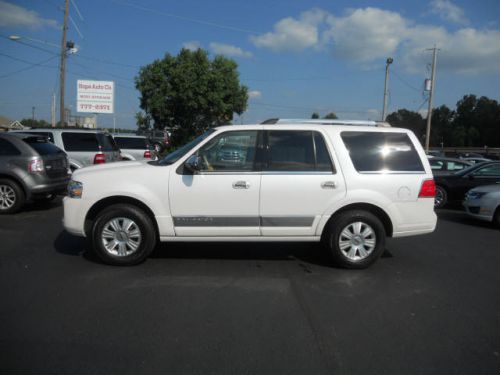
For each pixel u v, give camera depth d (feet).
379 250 18.15
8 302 13.97
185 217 17.54
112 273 17.06
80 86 102.17
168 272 17.35
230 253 20.38
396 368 10.34
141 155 55.77
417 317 13.42
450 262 19.88
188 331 12.09
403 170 18.31
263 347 11.25
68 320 12.66
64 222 17.93
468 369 10.36
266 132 18.11
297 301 14.56
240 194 17.54
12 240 22.06
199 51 103.91
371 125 19.43
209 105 105.29
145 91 105.91
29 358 10.46
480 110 284.20
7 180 28.66
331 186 17.76
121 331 12.00
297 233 17.98
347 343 11.58
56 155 31.07
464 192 37.58
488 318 13.42
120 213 17.49
